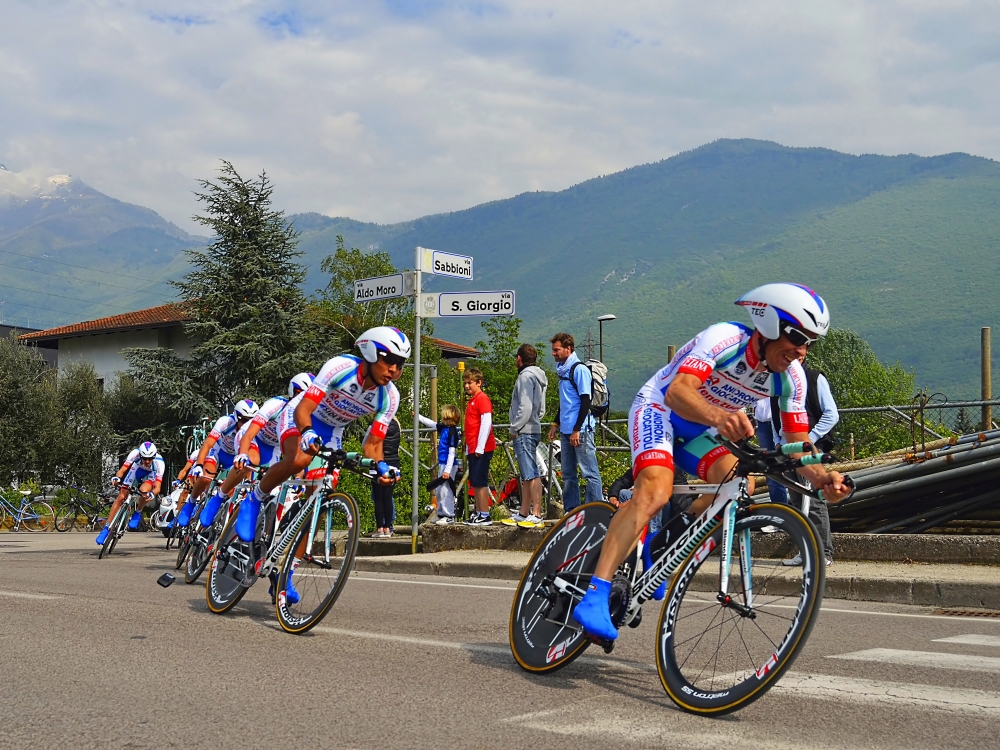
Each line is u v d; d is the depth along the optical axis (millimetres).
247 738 3420
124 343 38906
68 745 3357
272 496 6414
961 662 4766
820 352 64750
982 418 11500
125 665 4746
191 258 35594
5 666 4730
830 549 8039
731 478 4051
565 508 9758
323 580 5699
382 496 11945
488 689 4195
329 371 6059
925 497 9391
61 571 9914
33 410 28438
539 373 10508
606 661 4816
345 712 3785
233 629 5902
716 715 3693
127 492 12156
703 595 3938
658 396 4305
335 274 45719
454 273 11375
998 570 7664
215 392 34875
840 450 14188
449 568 9500
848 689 4148
